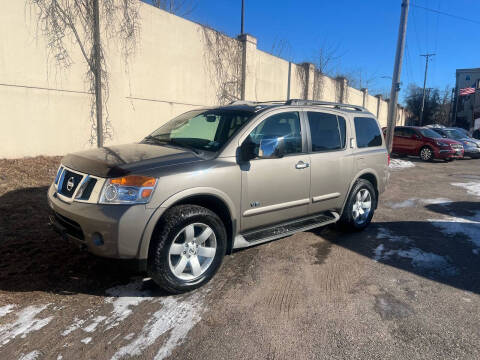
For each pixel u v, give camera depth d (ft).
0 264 11.77
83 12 24.90
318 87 60.85
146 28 29.48
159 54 30.96
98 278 11.48
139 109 29.91
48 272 11.57
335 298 11.01
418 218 20.79
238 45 40.63
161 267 10.03
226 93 39.47
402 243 16.28
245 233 12.80
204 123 13.69
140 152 11.59
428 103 173.88
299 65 54.85
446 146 52.24
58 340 8.38
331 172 15.29
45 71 23.38
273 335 8.99
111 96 27.43
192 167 10.72
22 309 9.52
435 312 10.38
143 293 10.78
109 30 26.58
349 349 8.55
